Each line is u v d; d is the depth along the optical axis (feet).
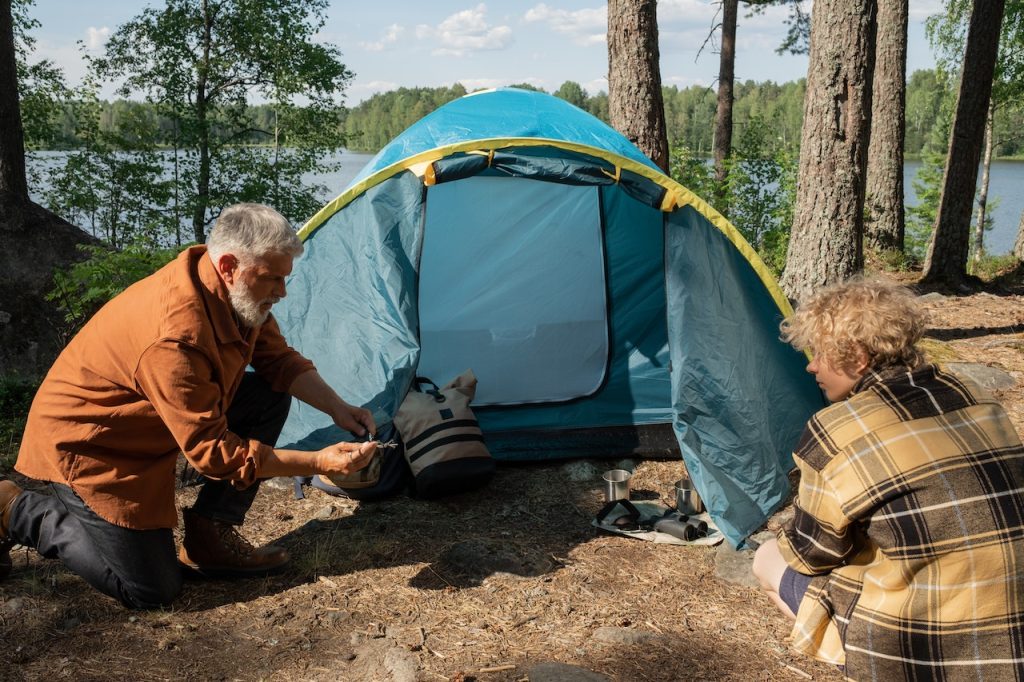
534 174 12.87
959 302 31.07
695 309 12.91
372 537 11.80
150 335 8.48
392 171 13.26
